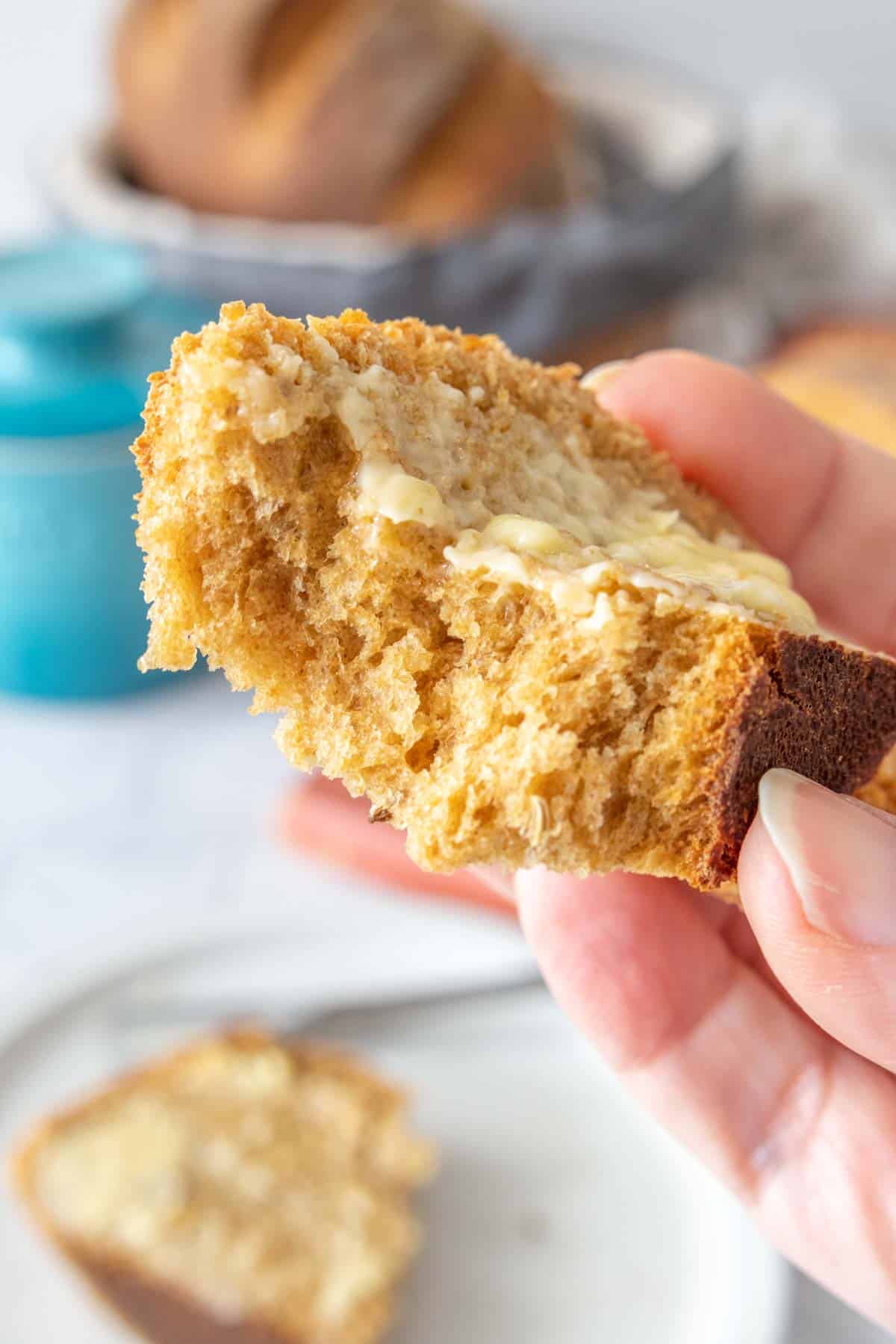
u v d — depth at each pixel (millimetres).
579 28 528
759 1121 229
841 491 248
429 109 420
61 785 360
